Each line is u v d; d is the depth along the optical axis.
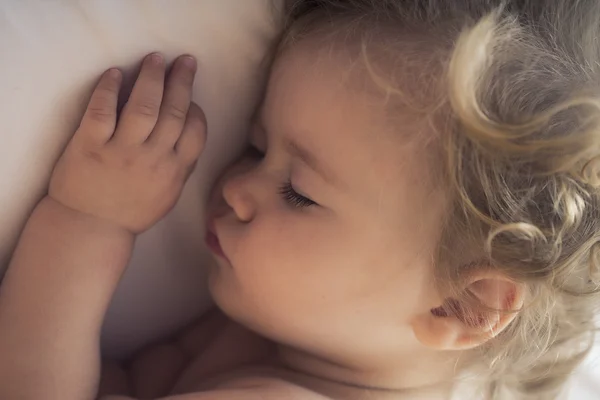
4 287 0.50
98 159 0.49
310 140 0.51
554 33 0.50
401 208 0.51
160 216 0.52
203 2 0.48
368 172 0.50
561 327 0.58
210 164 0.54
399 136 0.50
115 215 0.51
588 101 0.49
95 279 0.51
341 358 0.56
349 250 0.52
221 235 0.54
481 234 0.50
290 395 0.54
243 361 0.59
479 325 0.53
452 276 0.52
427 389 0.57
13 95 0.46
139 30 0.47
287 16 0.50
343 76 0.50
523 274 0.51
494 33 0.48
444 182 0.50
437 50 0.49
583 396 0.66
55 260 0.50
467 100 0.47
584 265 0.52
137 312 0.58
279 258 0.52
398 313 0.53
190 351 0.60
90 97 0.48
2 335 0.50
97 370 0.52
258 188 0.52
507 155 0.48
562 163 0.49
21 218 0.50
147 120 0.49
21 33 0.45
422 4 0.50
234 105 0.52
